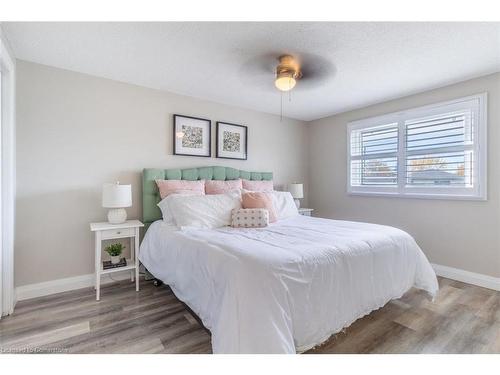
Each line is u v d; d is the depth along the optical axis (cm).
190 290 171
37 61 230
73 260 250
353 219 387
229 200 264
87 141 257
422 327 182
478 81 262
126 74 259
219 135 346
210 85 287
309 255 153
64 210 246
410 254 211
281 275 134
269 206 269
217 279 143
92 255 259
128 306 212
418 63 232
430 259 301
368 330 178
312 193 451
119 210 253
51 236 239
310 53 214
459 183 279
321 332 146
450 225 286
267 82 278
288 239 186
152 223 274
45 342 162
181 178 307
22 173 226
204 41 197
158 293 239
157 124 299
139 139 287
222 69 246
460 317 196
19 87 225
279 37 191
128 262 267
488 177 258
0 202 193
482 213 262
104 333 172
